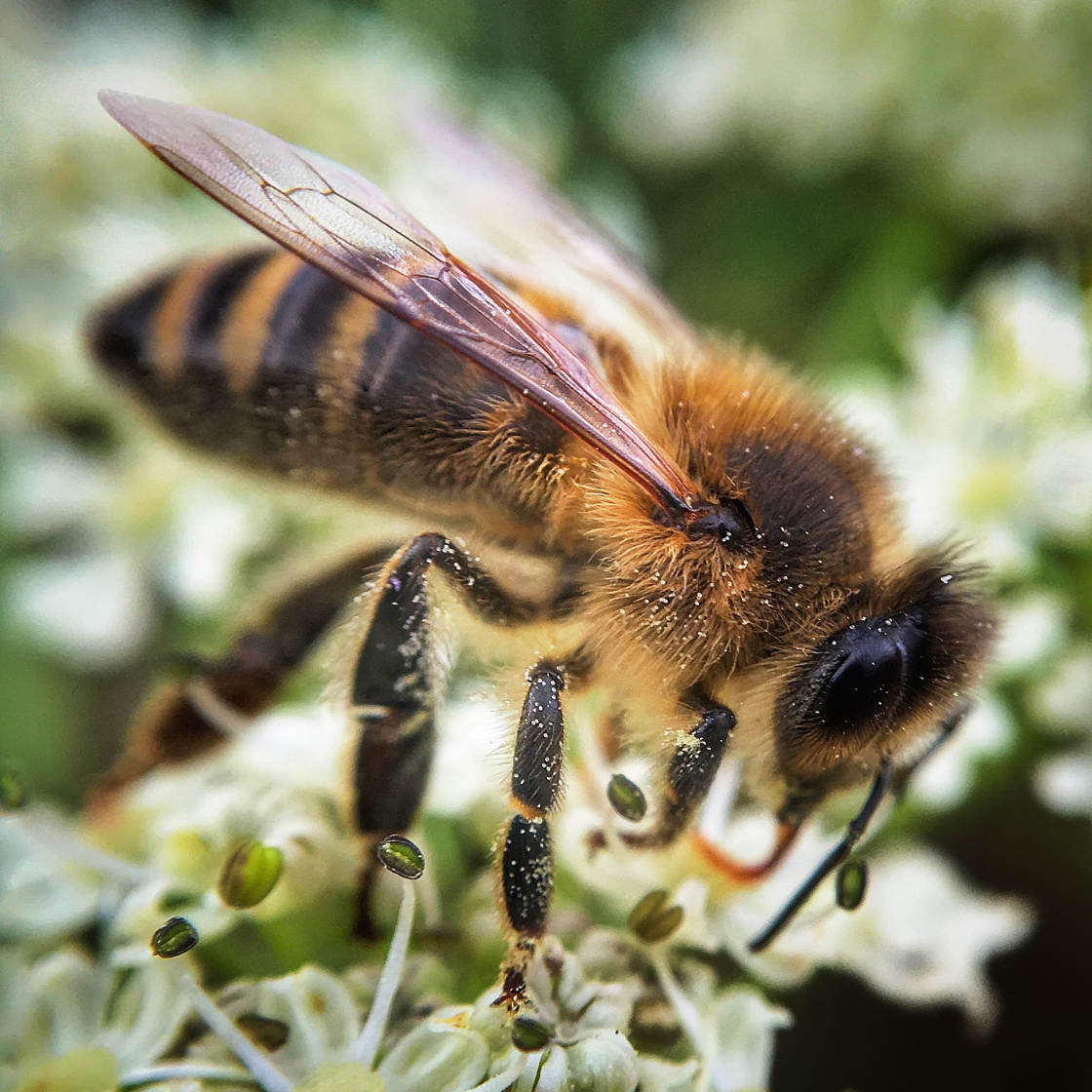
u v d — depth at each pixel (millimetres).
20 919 55
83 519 68
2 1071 53
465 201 60
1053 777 62
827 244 73
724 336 68
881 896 60
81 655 68
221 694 58
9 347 69
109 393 59
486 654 56
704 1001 55
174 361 58
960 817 64
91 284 69
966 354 67
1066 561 65
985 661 54
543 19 76
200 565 67
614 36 76
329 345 57
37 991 54
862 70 72
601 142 75
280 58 72
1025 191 71
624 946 55
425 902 55
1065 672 63
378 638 55
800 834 56
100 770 65
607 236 61
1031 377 66
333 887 55
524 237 60
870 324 71
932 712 54
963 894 61
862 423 64
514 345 54
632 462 55
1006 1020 62
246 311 57
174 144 54
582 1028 54
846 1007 62
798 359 71
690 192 74
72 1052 53
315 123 70
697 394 55
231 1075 53
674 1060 55
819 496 55
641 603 55
